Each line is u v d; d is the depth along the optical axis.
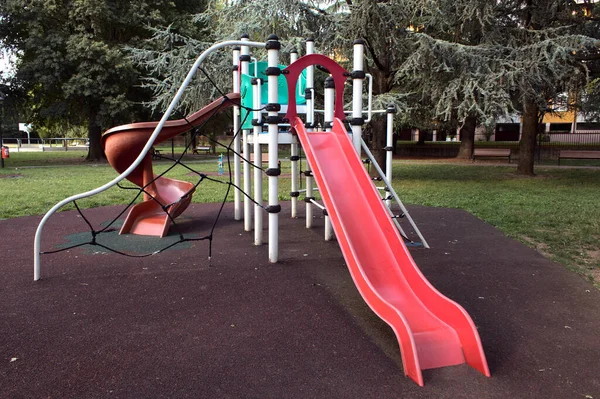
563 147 27.50
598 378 2.92
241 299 4.19
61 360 3.08
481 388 2.79
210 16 14.97
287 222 7.88
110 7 19.59
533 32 12.25
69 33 20.27
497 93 11.30
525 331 3.62
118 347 3.26
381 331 3.56
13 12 18.88
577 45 11.46
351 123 5.44
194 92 14.52
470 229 7.31
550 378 2.91
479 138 42.56
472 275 4.97
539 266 5.30
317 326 3.64
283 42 12.16
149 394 2.69
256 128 6.05
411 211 9.05
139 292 4.36
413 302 3.61
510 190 12.05
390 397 2.68
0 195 10.52
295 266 5.21
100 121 20.48
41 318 3.75
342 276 4.86
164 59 15.20
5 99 21.67
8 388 2.74
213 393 2.70
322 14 13.39
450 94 11.77
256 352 3.21
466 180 14.77
